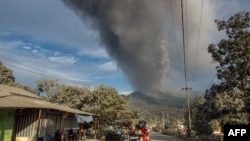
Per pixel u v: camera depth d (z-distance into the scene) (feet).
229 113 96.43
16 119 73.15
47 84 168.86
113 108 151.94
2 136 60.23
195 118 184.65
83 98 163.53
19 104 55.62
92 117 118.32
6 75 167.63
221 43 106.22
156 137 184.44
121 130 117.50
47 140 82.38
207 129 166.40
